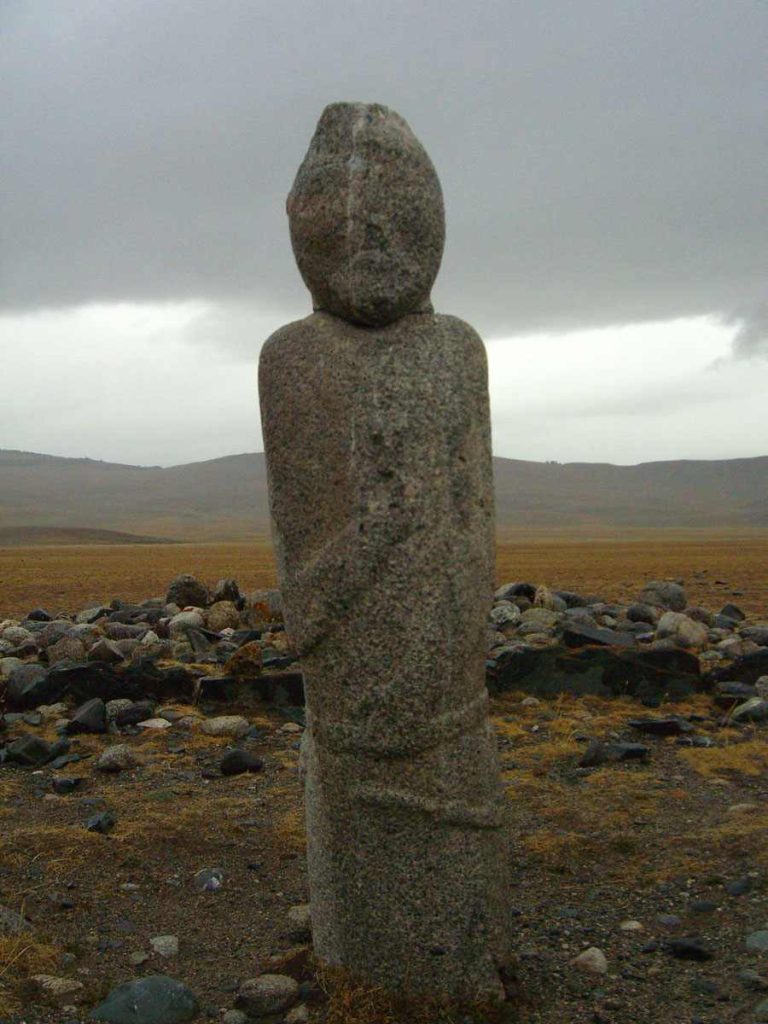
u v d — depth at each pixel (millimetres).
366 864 4234
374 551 4102
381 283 4172
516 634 12523
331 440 4160
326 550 4188
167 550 76125
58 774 8094
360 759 4219
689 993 4500
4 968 4727
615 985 4578
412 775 4188
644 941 5027
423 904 4203
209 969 4887
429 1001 4207
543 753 8297
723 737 8789
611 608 14641
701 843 6168
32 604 23062
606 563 40344
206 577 33906
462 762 4230
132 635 13336
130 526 170375
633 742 8656
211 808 7066
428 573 4125
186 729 9305
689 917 5277
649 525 180375
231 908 5562
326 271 4273
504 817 4402
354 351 4172
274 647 12352
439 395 4141
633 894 5586
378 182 4168
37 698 9852
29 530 118688
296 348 4277
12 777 8102
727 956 4824
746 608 17766
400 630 4125
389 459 4098
